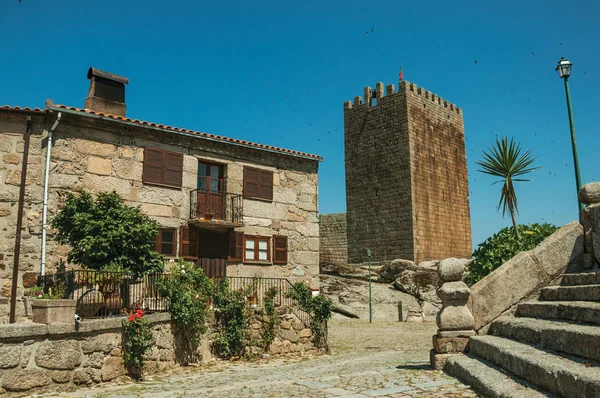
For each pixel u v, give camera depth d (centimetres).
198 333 1173
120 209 1231
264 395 620
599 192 801
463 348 721
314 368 990
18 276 1298
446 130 3953
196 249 1653
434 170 3744
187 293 1141
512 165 1636
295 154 1934
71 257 1220
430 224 3619
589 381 394
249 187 1812
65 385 839
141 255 1200
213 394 672
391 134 3666
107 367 915
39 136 1383
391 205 3606
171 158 1628
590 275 694
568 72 1367
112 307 1045
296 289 1497
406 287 2745
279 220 1878
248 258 1772
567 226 838
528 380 495
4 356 770
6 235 1309
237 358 1271
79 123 1445
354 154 3888
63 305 858
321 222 4303
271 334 1348
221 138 1734
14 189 1334
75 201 1234
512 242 1390
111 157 1498
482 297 750
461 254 3862
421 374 680
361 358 1192
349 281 2845
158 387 835
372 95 3869
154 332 1046
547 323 608
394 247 3553
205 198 1702
